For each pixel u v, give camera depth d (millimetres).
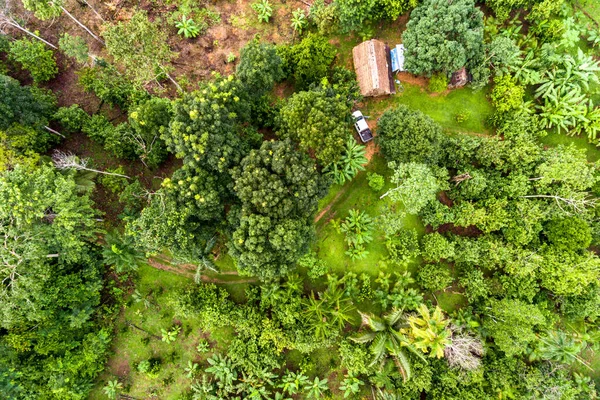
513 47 25625
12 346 22203
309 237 22672
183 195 20562
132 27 21125
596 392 25969
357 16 25719
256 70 22312
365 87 26281
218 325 25281
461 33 23812
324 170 25047
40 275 20203
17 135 22156
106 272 26031
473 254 25203
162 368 26438
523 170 25188
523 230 24469
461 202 25859
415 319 22328
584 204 24875
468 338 24234
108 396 25641
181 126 19516
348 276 26328
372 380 25453
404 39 25141
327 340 24734
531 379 24469
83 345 24359
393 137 24281
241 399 25953
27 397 22703
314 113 21406
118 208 26359
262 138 25484
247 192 20312
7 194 18938
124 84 25828
